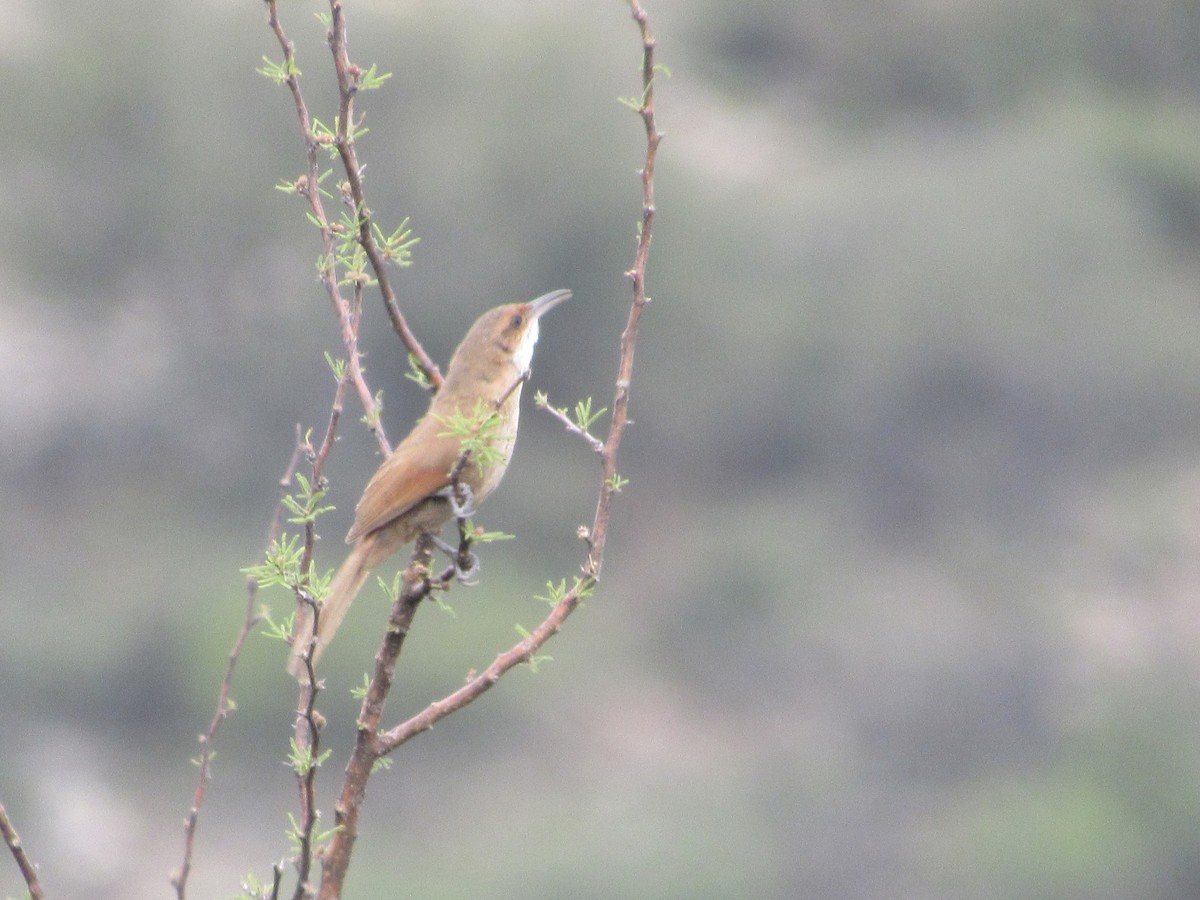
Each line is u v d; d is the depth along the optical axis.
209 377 28.66
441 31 28.66
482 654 24.09
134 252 29.03
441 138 28.48
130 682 23.66
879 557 29.05
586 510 29.20
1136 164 33.72
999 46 36.41
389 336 28.31
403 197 28.58
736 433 30.59
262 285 28.94
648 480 30.42
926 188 31.78
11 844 4.16
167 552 26.73
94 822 21.38
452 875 20.55
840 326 30.47
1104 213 31.33
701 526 29.59
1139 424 30.20
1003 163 32.34
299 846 4.23
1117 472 29.81
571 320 29.94
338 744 22.59
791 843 21.80
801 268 31.14
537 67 28.91
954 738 24.52
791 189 32.75
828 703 25.62
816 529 29.12
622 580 28.61
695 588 27.78
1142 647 26.03
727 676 26.42
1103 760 23.42
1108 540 28.58
